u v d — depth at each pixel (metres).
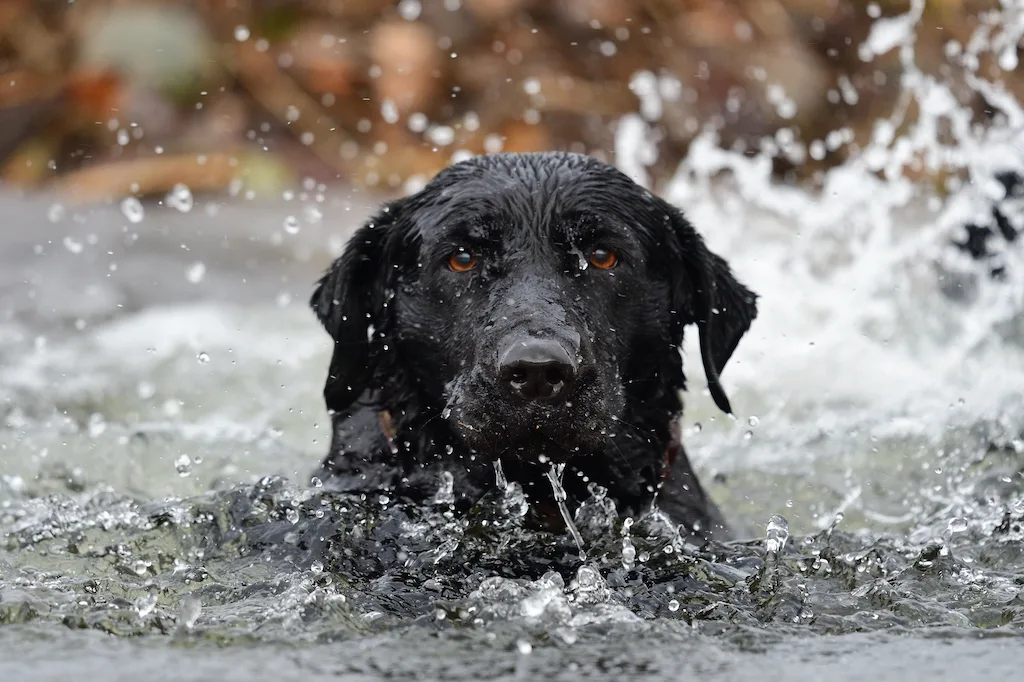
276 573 7.53
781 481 10.25
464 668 6.21
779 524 7.91
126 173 22.11
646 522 8.23
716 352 9.03
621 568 7.67
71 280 16.31
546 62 24.84
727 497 9.98
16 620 6.82
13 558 7.79
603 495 8.45
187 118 24.02
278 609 6.95
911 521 9.30
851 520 9.42
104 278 16.50
